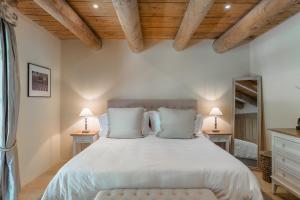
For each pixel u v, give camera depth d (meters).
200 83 4.22
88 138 3.81
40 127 3.47
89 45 3.87
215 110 3.97
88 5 2.76
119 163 2.11
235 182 1.94
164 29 3.63
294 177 2.38
